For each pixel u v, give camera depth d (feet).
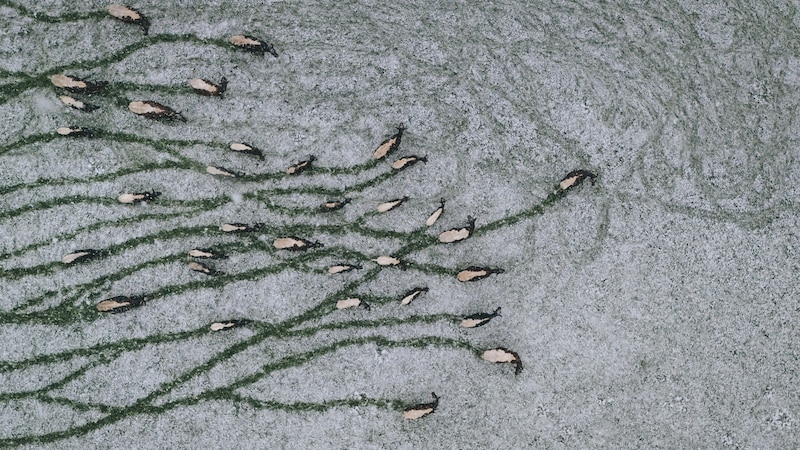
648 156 231.09
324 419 231.09
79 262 231.50
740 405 230.07
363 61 231.91
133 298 230.27
